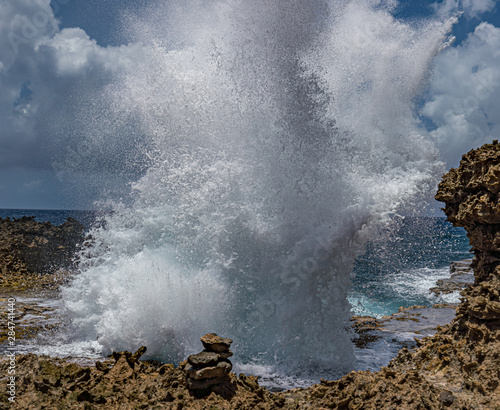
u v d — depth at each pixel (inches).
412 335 227.9
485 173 134.5
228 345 135.3
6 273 411.5
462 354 129.6
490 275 136.3
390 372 125.9
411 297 438.3
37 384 125.0
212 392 127.0
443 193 151.6
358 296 443.5
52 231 491.5
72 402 121.1
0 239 454.6
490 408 106.8
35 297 323.0
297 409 123.7
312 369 182.4
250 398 127.0
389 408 108.5
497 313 124.8
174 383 130.2
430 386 117.3
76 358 188.9
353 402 115.6
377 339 221.3
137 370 148.9
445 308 292.2
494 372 117.0
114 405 124.6
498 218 131.2
